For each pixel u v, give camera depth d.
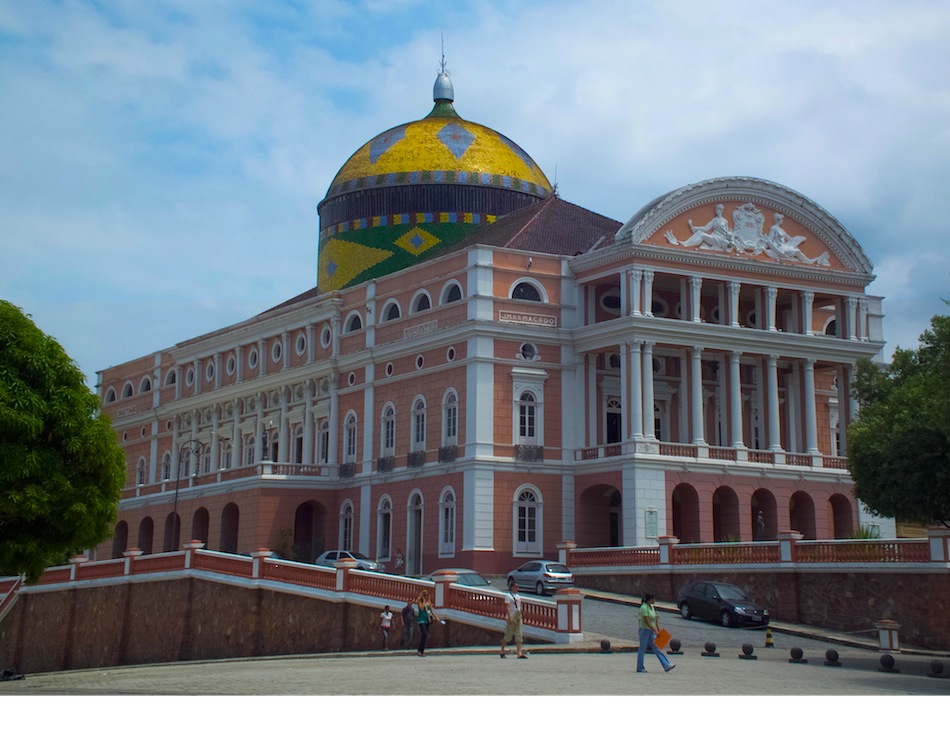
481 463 64.12
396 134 86.62
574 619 40.81
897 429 50.06
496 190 83.88
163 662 56.72
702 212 67.31
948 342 42.66
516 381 65.75
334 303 77.56
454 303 67.19
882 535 69.75
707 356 68.94
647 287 65.12
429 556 66.69
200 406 92.06
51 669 62.41
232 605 54.03
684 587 54.25
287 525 74.38
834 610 48.56
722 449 66.00
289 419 81.38
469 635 43.59
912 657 40.88
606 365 68.44
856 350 70.38
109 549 91.81
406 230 82.94
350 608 48.88
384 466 71.44
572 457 66.75
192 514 81.81
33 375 41.00
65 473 41.56
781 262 68.62
